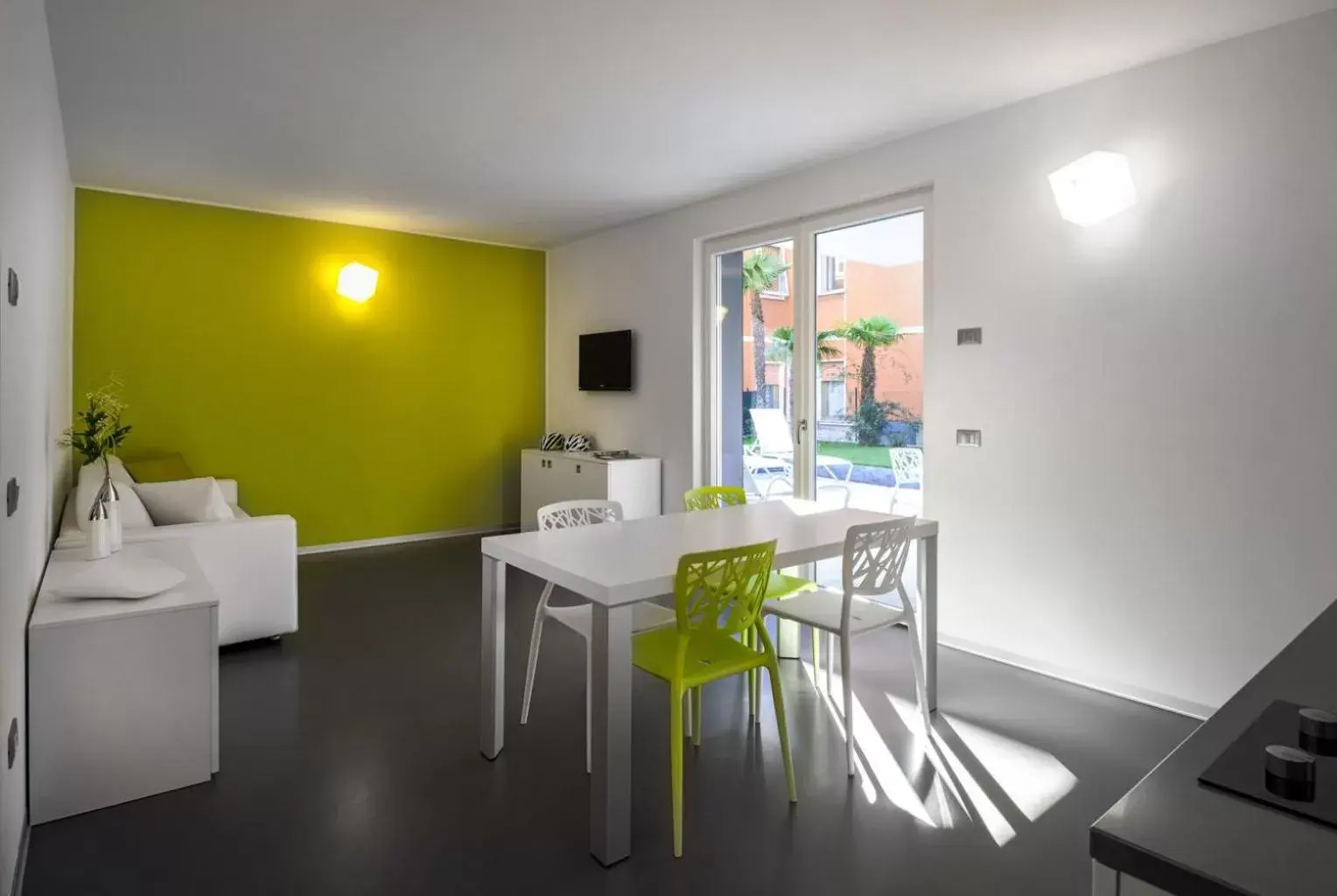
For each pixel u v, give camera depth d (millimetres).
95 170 4734
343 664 3684
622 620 2170
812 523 3227
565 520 3439
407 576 5363
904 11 2799
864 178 4320
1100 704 3268
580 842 2264
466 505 6855
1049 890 2047
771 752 2838
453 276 6695
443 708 3195
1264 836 673
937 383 3988
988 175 3748
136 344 5312
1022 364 3635
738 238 5254
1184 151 3109
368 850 2215
